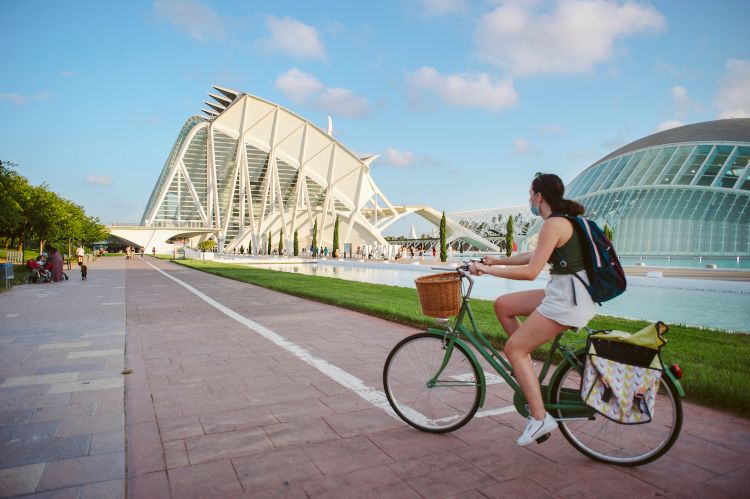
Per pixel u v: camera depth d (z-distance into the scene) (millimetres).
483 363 5816
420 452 3334
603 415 2988
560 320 3039
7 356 6344
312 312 10445
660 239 38594
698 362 5492
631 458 3082
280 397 4590
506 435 3641
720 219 37031
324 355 6348
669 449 3090
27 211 29859
